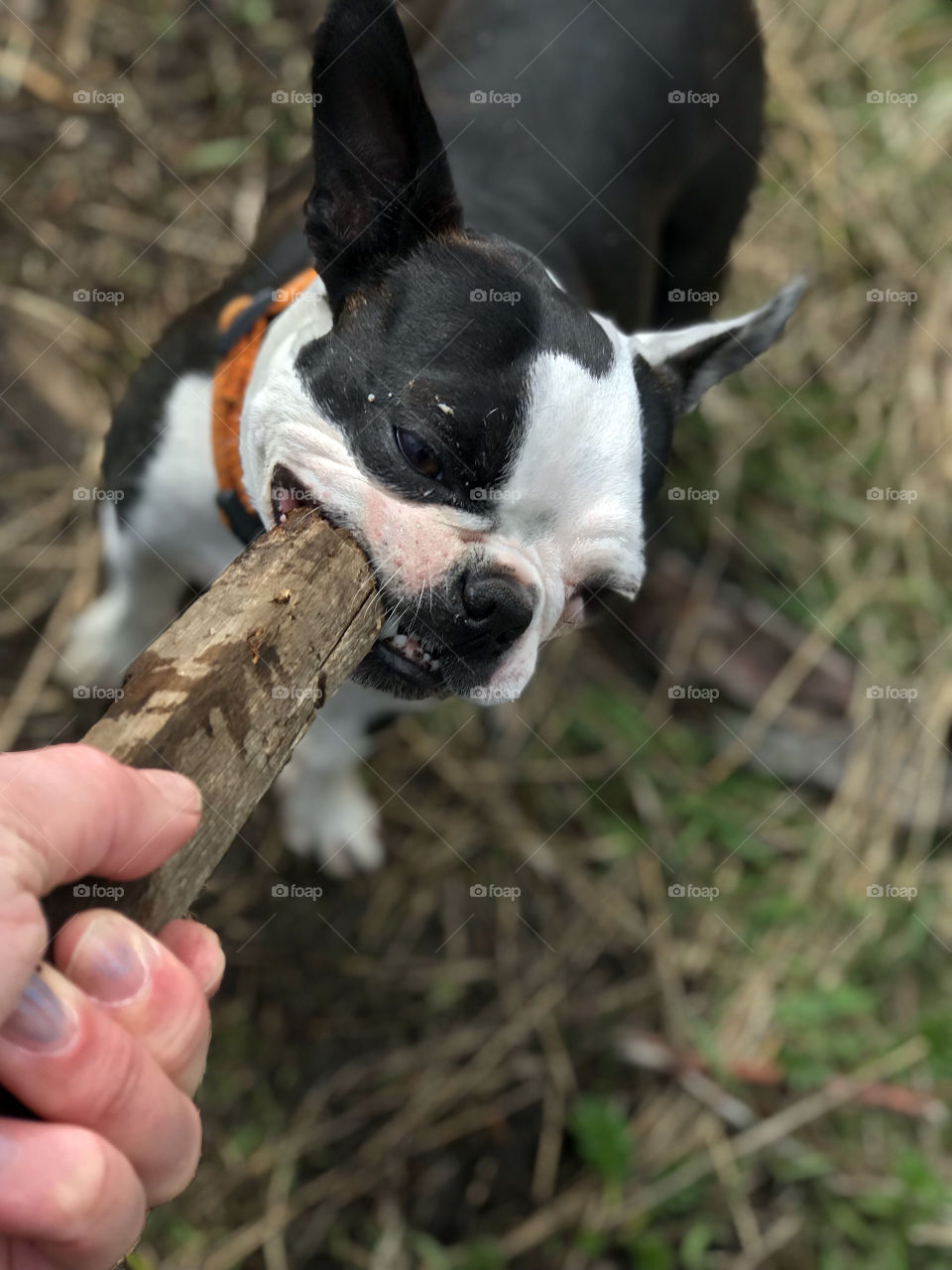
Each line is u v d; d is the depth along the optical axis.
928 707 0.82
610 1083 0.70
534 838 0.73
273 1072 0.65
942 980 0.77
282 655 0.28
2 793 0.21
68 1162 0.20
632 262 0.61
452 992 0.69
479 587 0.39
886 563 0.86
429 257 0.42
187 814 0.23
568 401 0.40
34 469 0.71
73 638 0.66
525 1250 0.65
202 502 0.51
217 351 0.51
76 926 0.22
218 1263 0.60
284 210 0.58
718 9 0.65
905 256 0.92
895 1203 0.69
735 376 0.85
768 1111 0.71
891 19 0.97
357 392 0.40
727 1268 0.67
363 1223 0.63
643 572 0.44
